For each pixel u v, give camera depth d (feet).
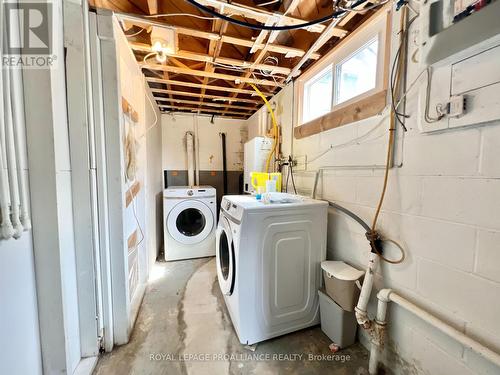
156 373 3.95
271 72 6.94
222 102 10.19
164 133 11.82
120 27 4.73
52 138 3.17
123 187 4.50
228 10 4.23
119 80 4.32
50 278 3.28
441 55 2.86
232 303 4.92
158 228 10.22
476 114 2.63
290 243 4.73
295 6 4.09
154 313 5.63
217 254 6.08
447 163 3.05
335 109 5.57
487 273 2.67
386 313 4.03
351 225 4.92
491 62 2.46
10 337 2.70
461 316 2.93
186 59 6.68
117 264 4.49
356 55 5.05
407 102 3.59
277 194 6.15
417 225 3.48
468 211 2.83
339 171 5.28
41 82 3.07
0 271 2.55
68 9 3.63
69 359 3.58
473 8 2.46
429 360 3.35
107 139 4.28
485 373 2.72
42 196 3.17
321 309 4.98
